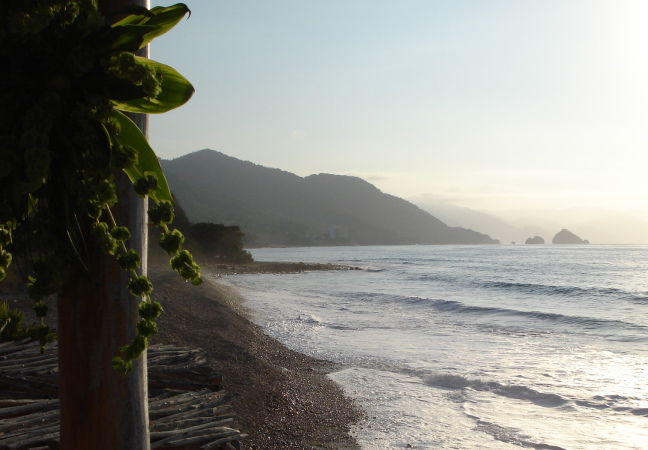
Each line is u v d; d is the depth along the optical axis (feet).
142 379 5.79
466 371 34.71
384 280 134.62
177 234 4.59
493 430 24.12
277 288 105.91
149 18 5.11
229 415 15.40
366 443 22.45
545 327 54.75
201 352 22.44
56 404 14.49
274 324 54.03
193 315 49.32
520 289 104.94
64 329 5.51
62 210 4.83
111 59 4.56
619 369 35.45
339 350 41.52
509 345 44.45
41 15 4.31
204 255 209.97
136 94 4.60
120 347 5.51
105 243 4.92
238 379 30.63
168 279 74.84
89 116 4.57
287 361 37.24
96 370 5.48
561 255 351.25
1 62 4.56
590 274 158.40
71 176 4.71
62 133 4.68
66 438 5.59
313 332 49.90
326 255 422.41
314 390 30.12
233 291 93.71
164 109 5.23
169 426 14.16
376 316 61.62
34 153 4.27
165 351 22.25
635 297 89.97
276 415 25.17
